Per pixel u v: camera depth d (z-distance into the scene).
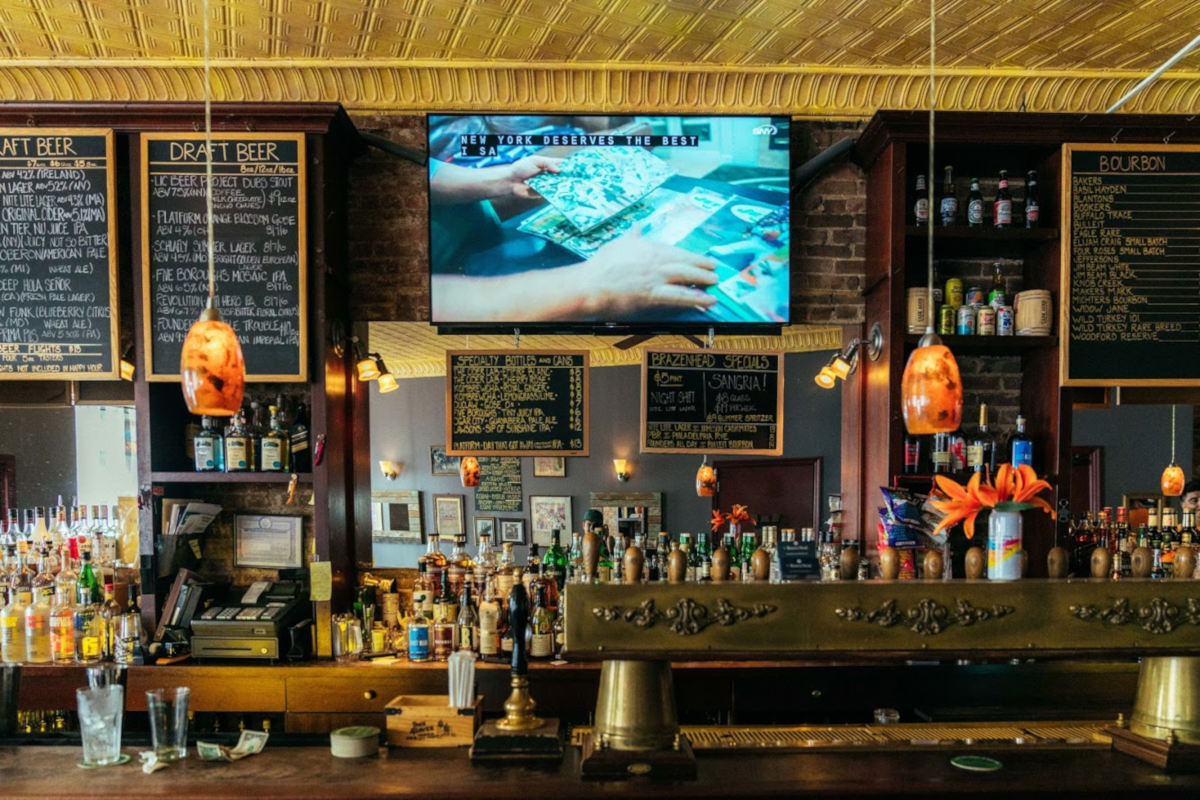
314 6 3.17
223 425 3.71
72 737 2.50
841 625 2.18
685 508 7.25
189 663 3.31
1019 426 3.62
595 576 2.38
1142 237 3.46
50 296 3.42
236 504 3.77
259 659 3.30
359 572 3.92
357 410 3.89
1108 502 5.09
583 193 3.72
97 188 3.41
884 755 2.34
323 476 3.43
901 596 2.20
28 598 3.38
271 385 3.73
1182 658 2.27
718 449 4.04
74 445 4.27
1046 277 3.61
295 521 3.71
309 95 3.74
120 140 3.51
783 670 3.29
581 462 7.62
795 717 3.43
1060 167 3.49
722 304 3.75
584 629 2.19
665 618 2.19
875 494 3.67
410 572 4.30
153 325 3.41
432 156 3.69
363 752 2.35
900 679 3.31
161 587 3.44
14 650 3.32
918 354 2.36
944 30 3.34
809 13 3.23
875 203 3.71
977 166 3.76
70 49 3.51
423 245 3.82
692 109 3.79
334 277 3.55
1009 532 2.34
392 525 8.46
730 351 4.04
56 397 3.86
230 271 3.41
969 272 3.88
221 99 3.73
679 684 3.29
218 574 3.75
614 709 2.27
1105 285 3.46
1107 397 3.77
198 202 3.41
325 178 3.46
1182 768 2.18
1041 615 2.20
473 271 3.71
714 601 2.19
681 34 3.42
